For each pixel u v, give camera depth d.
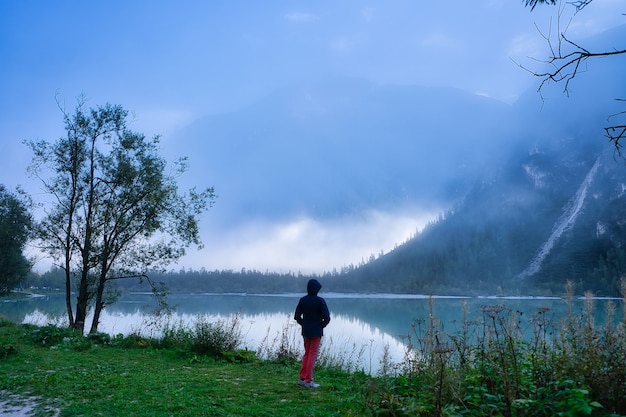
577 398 4.99
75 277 22.80
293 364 12.12
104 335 15.16
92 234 21.55
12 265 40.00
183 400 7.45
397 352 21.20
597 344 5.74
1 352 11.45
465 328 7.35
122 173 21.83
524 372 6.32
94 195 21.89
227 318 14.46
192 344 13.64
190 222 23.02
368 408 6.15
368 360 16.83
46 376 9.24
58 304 85.44
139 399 7.50
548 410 5.37
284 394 8.16
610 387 5.26
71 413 6.66
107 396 7.71
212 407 7.07
